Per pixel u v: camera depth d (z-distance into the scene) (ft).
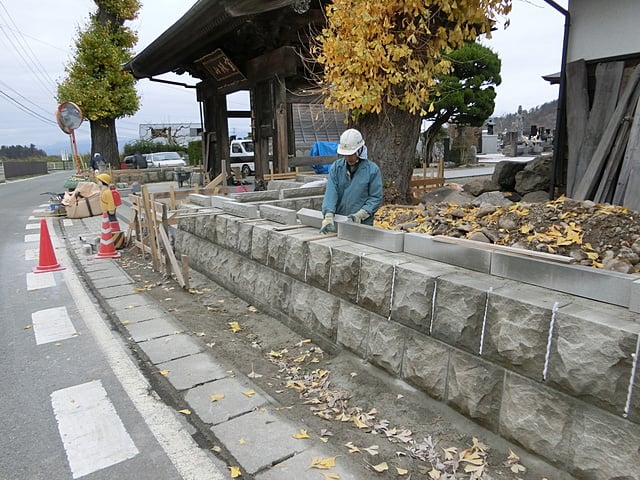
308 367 12.02
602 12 20.11
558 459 7.43
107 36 64.95
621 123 19.01
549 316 7.39
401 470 8.05
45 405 10.52
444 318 9.12
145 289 19.31
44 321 15.85
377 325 10.79
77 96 63.82
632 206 17.48
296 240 13.46
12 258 26.16
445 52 18.90
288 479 7.90
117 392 11.02
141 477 8.11
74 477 8.16
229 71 38.91
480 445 8.40
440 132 92.12
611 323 6.72
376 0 16.35
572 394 7.17
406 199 21.49
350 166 13.55
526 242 12.58
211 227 19.40
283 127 34.86
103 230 25.52
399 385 10.29
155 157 88.43
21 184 96.17
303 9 26.89
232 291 17.97
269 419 9.77
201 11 29.53
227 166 45.93
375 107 18.11
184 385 11.27
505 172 25.31
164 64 42.98
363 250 11.72
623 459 6.59
